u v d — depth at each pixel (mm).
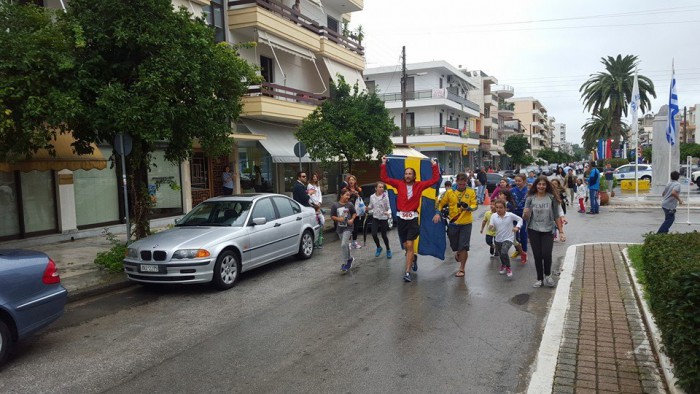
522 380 4484
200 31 9586
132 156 9820
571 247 10719
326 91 23953
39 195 12445
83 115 8312
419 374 4633
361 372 4699
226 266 8109
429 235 8688
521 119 101125
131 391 4430
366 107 18156
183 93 9188
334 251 11602
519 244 9711
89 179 13727
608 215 17844
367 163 22609
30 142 8680
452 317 6324
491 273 8852
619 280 7695
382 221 10531
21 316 5152
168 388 4465
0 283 5020
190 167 16672
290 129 20656
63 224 12789
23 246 11828
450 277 8578
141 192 10242
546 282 7793
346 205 9188
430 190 8680
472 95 59594
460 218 8430
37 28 8539
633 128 23641
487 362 4887
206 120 9547
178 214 16156
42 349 5586
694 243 5875
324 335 5758
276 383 4504
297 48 20312
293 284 8352
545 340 5199
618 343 5086
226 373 4758
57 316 5562
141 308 7207
